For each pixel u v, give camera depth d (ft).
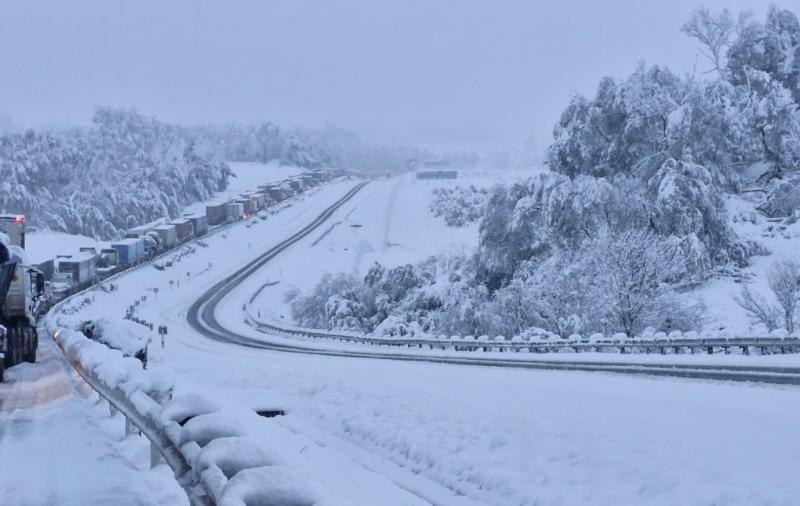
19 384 70.74
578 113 241.55
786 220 228.84
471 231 535.60
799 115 261.85
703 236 205.67
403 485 41.88
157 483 30.19
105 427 45.91
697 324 153.89
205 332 257.34
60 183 586.45
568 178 227.40
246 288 387.14
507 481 38.68
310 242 520.42
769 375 73.56
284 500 15.42
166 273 408.46
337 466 41.60
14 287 90.07
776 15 283.59
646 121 234.99
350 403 63.77
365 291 271.28
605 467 37.29
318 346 197.36
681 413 47.57
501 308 187.32
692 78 257.14
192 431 22.18
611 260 154.92
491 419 48.91
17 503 27.14
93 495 27.96
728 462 34.58
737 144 259.39
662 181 211.00
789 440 37.06
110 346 81.76
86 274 321.11
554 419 46.65
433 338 171.32
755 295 186.19
